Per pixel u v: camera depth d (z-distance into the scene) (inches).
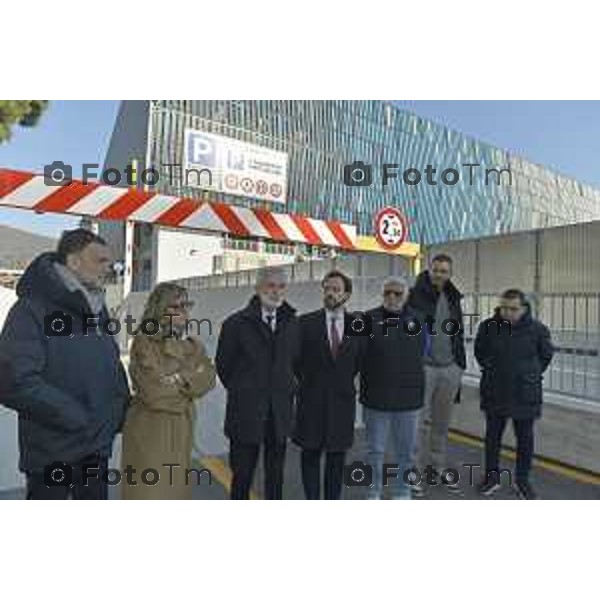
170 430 118.5
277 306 134.7
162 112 951.0
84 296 96.8
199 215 216.5
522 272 262.1
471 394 243.8
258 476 180.7
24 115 207.5
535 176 1268.5
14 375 88.4
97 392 98.4
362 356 148.0
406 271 300.5
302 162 1055.6
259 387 130.4
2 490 151.9
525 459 165.6
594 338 213.0
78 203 189.6
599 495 170.1
